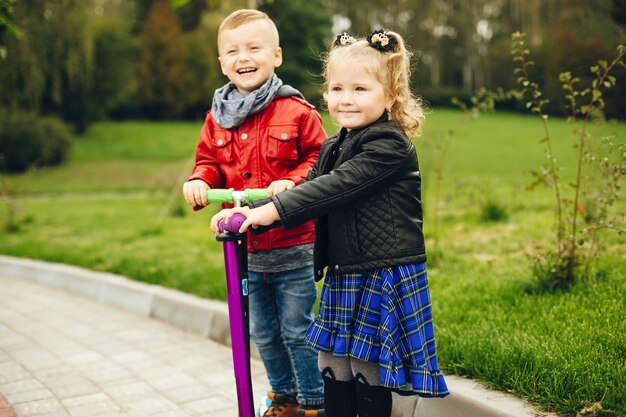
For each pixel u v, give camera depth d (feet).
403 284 6.81
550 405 7.80
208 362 11.85
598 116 12.92
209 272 16.30
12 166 68.33
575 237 12.40
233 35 8.54
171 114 114.93
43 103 88.22
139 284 16.08
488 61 131.85
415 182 7.04
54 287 18.62
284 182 7.48
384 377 6.55
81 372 11.40
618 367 8.12
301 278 8.59
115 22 95.66
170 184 40.52
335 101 7.12
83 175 66.59
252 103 8.39
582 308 10.66
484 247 16.94
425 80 143.13
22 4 32.99
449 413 8.31
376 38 7.02
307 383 8.88
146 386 10.71
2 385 10.81
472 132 83.25
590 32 26.30
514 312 11.05
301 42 100.27
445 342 9.87
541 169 12.57
